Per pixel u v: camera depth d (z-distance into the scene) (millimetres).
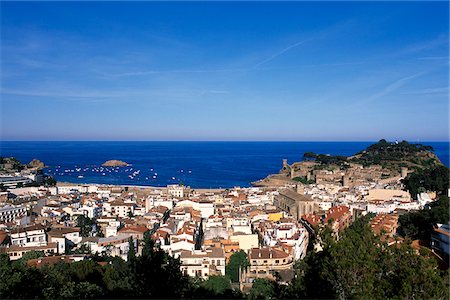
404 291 53719
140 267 76688
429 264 59062
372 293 55969
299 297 72062
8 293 83812
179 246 178000
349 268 59625
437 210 167500
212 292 109812
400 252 63156
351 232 72812
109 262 156875
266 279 139375
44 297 84375
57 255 174375
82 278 117188
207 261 157250
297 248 178125
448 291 54656
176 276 76125
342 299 59844
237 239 188625
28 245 186875
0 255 156125
